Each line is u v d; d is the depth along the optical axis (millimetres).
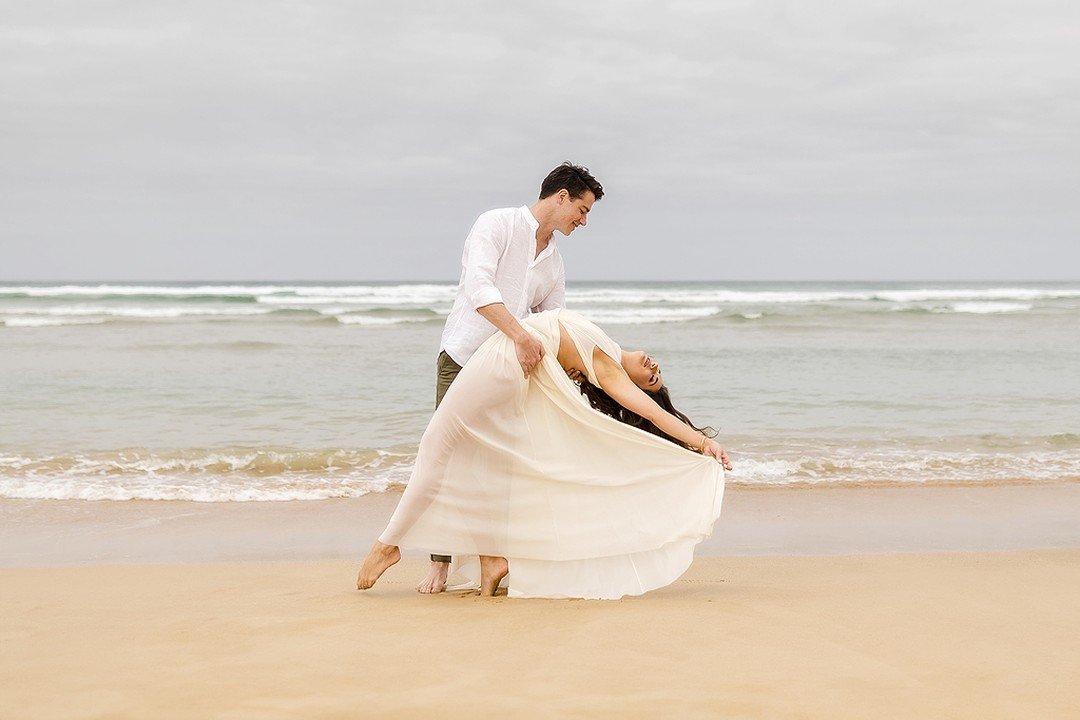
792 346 20656
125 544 5422
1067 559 4715
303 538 5602
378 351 19031
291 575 4434
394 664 2744
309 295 44969
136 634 3100
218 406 11305
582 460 3773
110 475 7473
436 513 3826
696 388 13086
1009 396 12367
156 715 2324
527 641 2990
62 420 10242
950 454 8406
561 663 2752
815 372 15203
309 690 2510
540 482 3777
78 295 40531
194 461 7953
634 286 110562
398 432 9594
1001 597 3670
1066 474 7625
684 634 3066
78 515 6176
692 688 2531
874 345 20875
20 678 2619
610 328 27250
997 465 7969
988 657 2830
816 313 33781
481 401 3709
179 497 6742
